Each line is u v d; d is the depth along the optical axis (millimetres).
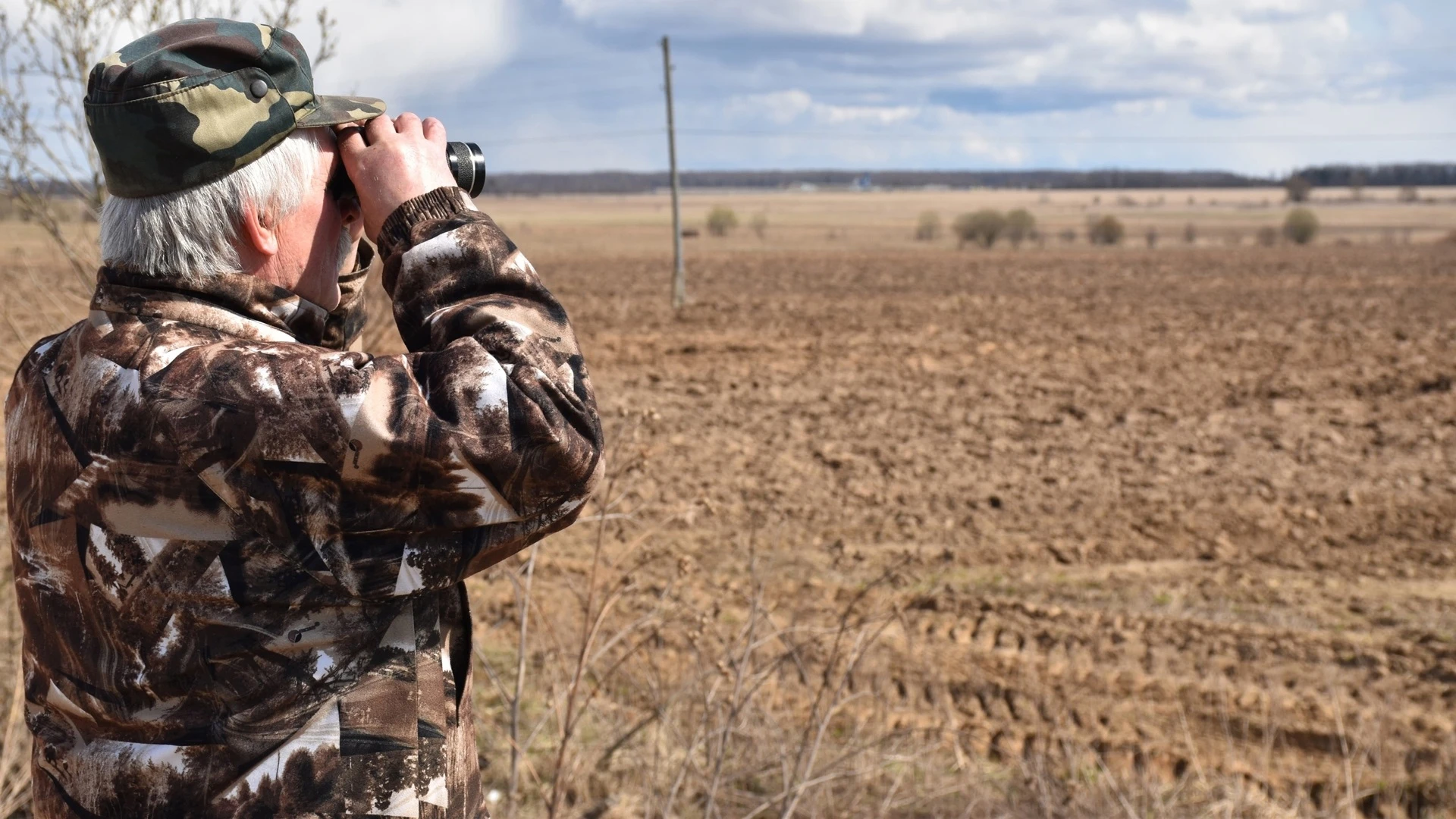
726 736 3105
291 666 1114
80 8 2990
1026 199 190125
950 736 4383
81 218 3500
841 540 7148
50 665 1180
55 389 1175
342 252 1313
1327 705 4746
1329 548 7074
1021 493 8328
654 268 37406
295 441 1064
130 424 1087
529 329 1176
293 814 1106
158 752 1121
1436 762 4297
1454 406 11234
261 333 1186
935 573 6500
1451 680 4961
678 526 7121
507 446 1110
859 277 32062
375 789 1141
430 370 1135
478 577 5680
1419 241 58031
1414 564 6727
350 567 1105
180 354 1104
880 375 13539
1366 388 12281
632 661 4207
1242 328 17750
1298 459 9273
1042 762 4012
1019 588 6246
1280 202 166125
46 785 1208
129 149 1092
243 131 1120
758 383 13070
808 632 4957
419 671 1188
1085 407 11430
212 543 1084
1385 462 9133
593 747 3602
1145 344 15883
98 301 1184
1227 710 4734
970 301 22969
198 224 1133
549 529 1212
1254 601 6039
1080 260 41750
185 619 1093
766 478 8703
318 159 1242
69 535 1126
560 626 4367
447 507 1117
